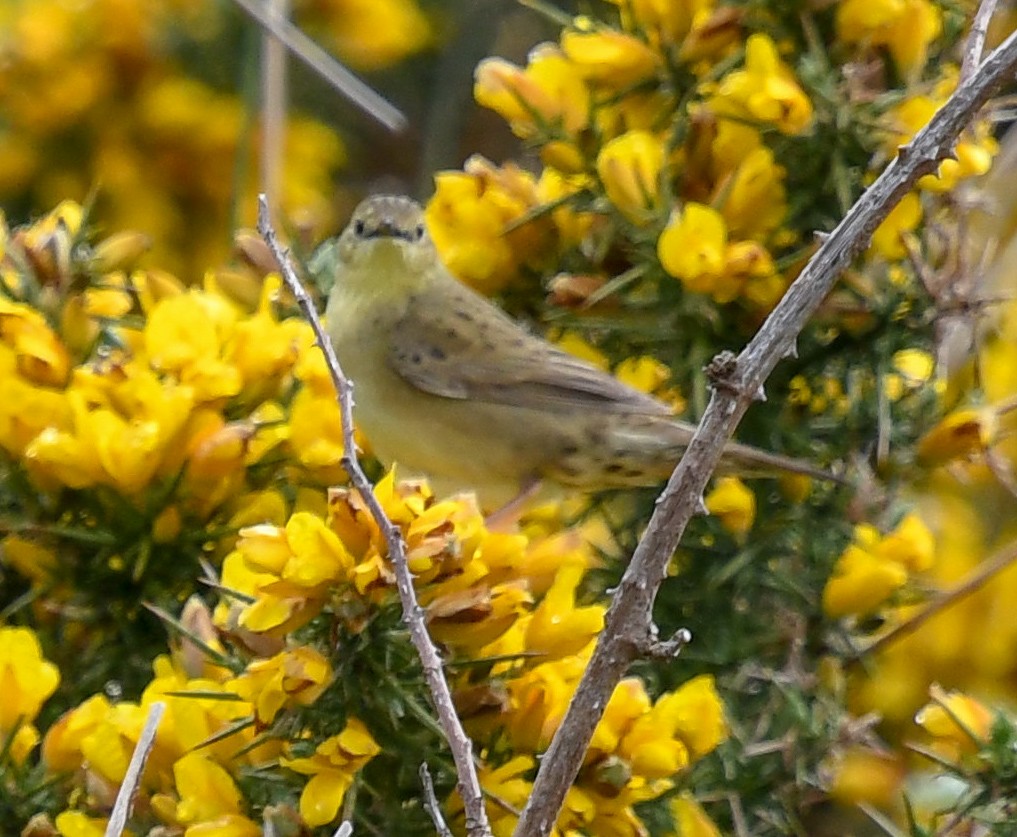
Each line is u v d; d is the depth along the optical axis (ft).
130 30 39.45
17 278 26.91
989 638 32.17
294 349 26.02
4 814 22.71
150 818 22.18
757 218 27.27
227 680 22.50
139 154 40.04
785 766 25.91
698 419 26.76
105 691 25.44
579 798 21.44
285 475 26.37
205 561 25.27
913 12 27.71
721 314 27.37
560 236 29.78
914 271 26.66
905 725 31.53
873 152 26.86
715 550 27.04
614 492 31.42
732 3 28.12
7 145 39.45
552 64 28.94
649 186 27.12
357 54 43.04
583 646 22.06
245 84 36.22
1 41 39.14
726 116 27.04
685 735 22.44
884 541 27.45
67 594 25.46
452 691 21.39
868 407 27.45
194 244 40.47
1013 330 34.12
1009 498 33.88
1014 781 24.07
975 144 28.45
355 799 21.11
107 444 24.13
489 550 21.67
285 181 41.65
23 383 25.29
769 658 26.99
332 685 20.83
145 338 25.79
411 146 45.73
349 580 20.71
